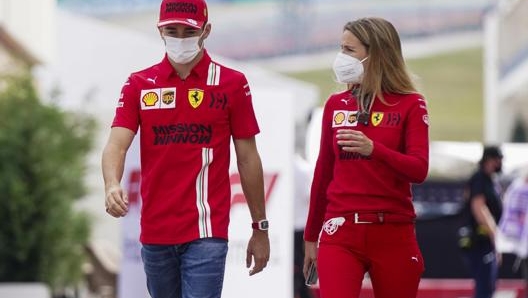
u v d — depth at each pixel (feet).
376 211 50.08
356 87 51.75
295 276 94.02
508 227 107.45
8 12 205.67
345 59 50.83
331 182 51.65
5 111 135.95
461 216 106.73
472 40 623.77
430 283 106.83
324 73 623.36
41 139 134.41
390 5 631.15
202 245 47.93
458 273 107.14
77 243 136.36
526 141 468.75
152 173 48.44
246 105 49.29
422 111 50.29
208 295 48.06
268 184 75.25
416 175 49.11
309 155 98.12
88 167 147.74
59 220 133.39
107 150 48.19
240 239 74.69
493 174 107.14
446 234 107.04
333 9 629.51
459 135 604.90
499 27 469.57
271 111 75.41
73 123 146.82
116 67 221.66
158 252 48.65
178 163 48.19
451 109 610.24
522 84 447.42
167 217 48.24
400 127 50.29
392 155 48.62
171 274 49.34
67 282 136.98
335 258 50.37
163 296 50.08
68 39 222.48
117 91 219.41
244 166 49.80
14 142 131.95
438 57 626.64
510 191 108.37
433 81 618.85
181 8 47.57
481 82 617.21
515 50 449.89
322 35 627.05
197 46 47.80
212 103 48.42
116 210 46.73
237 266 74.84
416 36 630.33
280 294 75.25
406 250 50.57
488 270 105.29
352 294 50.16
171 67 48.57
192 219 47.98
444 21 627.05
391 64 50.78
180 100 48.26
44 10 221.46
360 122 50.67
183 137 48.19
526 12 428.97
